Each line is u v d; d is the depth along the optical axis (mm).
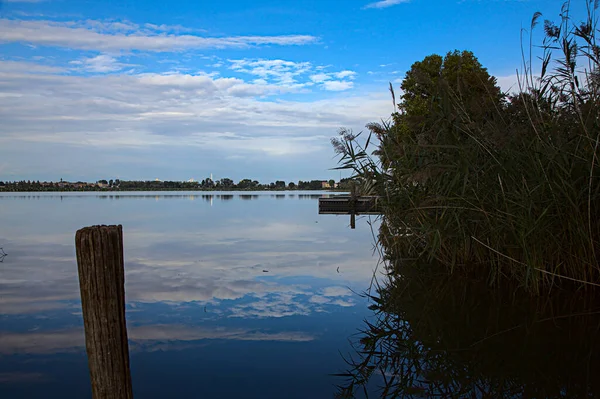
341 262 8398
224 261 8516
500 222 5801
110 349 2607
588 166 5020
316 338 4230
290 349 3936
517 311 4891
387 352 3879
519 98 6027
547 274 5656
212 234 13305
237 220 18703
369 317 4875
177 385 3232
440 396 3055
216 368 3527
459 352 3854
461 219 6324
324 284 6520
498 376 3379
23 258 9109
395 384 3250
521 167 5566
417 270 7195
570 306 4973
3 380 3342
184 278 6945
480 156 6254
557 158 5176
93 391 2635
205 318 4852
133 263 8297
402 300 5543
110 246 2598
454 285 6129
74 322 4754
